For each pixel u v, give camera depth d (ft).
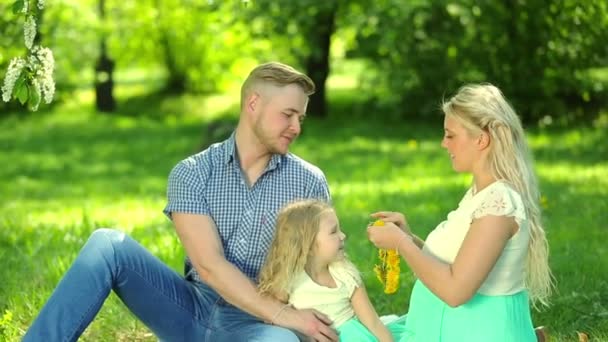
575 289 26.63
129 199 57.47
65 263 29.66
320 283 18.31
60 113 105.70
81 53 102.47
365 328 18.35
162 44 111.65
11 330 23.77
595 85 86.48
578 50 82.53
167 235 36.60
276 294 18.34
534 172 17.31
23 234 38.58
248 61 112.16
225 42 102.58
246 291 18.17
